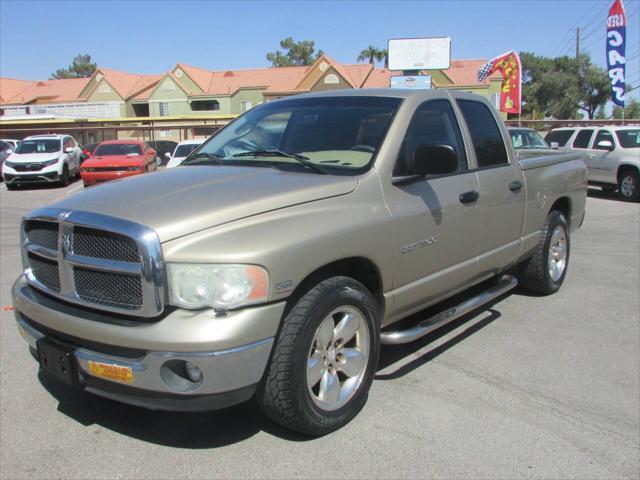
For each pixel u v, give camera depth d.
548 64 72.31
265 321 2.84
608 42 22.97
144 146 19.36
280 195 3.12
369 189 3.50
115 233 2.80
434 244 3.94
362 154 3.70
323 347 3.24
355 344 3.49
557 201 6.03
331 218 3.20
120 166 17.53
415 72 29.05
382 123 3.85
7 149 22.78
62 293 3.07
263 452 3.15
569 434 3.39
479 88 47.03
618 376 4.18
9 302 5.79
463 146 4.43
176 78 56.12
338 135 3.90
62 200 3.31
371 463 3.06
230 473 2.97
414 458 3.12
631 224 11.23
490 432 3.39
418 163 3.59
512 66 26.45
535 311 5.60
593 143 16.17
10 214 12.79
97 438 3.29
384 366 4.29
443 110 4.34
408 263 3.74
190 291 2.73
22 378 4.04
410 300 3.88
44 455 3.12
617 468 3.07
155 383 2.76
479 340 4.84
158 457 3.10
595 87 66.19
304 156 3.85
